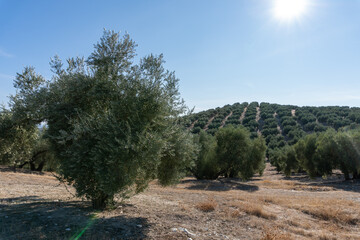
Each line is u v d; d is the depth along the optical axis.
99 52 9.89
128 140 7.11
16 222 7.50
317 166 34.25
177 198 15.05
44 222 7.65
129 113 8.50
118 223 8.10
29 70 11.33
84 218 8.30
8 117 11.77
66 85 9.43
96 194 9.14
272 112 106.81
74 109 8.90
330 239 8.86
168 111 9.12
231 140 32.38
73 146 8.33
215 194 18.31
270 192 23.17
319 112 90.19
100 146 7.52
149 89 8.85
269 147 74.00
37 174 28.47
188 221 9.51
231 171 38.12
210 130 84.00
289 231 9.63
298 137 71.38
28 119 10.55
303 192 23.50
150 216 9.58
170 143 8.73
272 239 7.94
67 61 10.09
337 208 13.31
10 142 12.55
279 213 12.34
